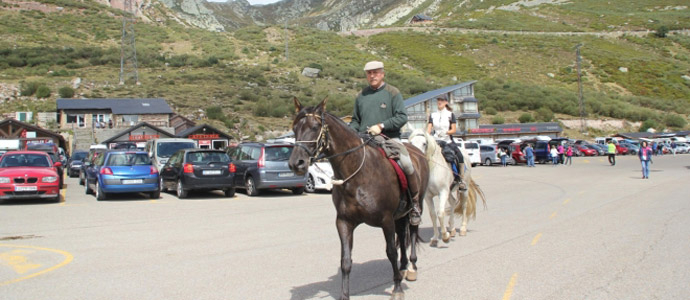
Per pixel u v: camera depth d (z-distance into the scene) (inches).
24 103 2418.8
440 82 3553.2
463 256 290.2
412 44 4773.6
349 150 197.9
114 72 3208.7
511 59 4360.2
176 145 818.2
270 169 677.3
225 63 3727.9
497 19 6097.4
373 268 265.4
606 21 5743.1
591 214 449.7
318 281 238.5
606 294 207.5
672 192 631.8
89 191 722.2
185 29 5017.2
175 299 210.2
